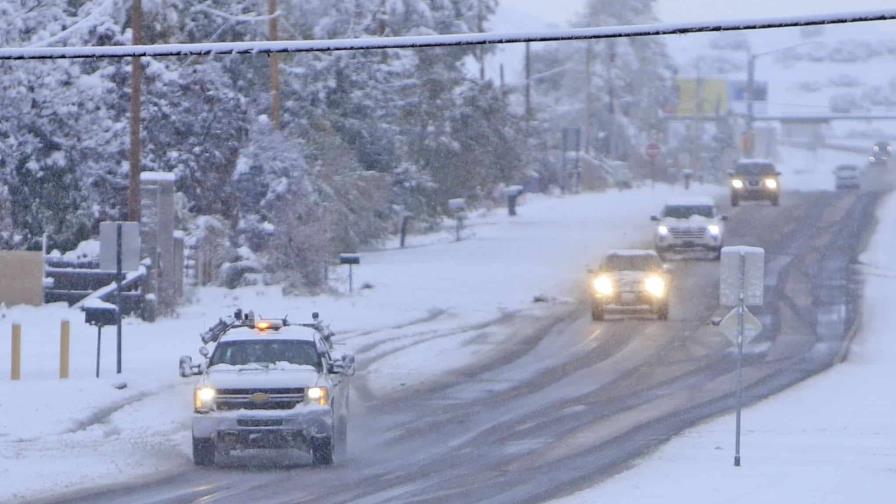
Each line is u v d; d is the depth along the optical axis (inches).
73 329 3590.1
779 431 2402.8
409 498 1796.3
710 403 2746.1
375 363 3277.6
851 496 1802.4
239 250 4562.0
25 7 4566.9
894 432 2386.8
